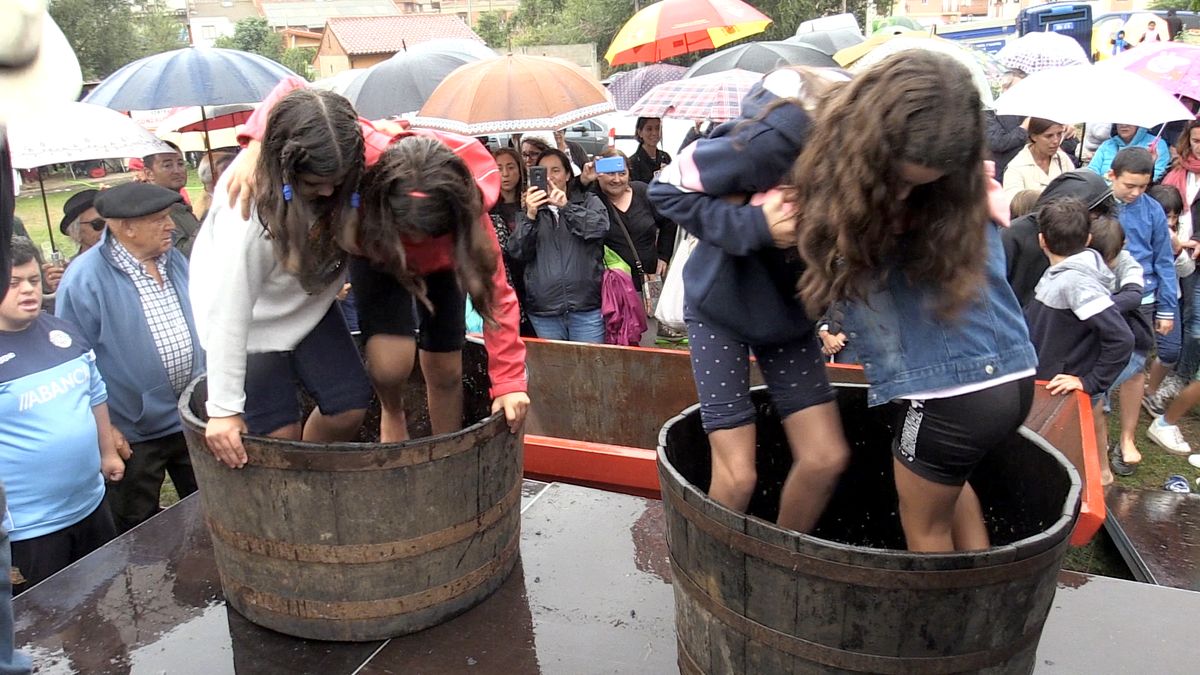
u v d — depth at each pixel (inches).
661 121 286.7
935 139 55.2
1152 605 96.7
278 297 87.5
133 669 88.9
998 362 68.6
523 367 97.1
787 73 69.9
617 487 134.7
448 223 79.7
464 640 92.3
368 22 1919.3
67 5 1127.6
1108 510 160.7
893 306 69.0
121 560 109.7
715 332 78.4
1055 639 90.7
